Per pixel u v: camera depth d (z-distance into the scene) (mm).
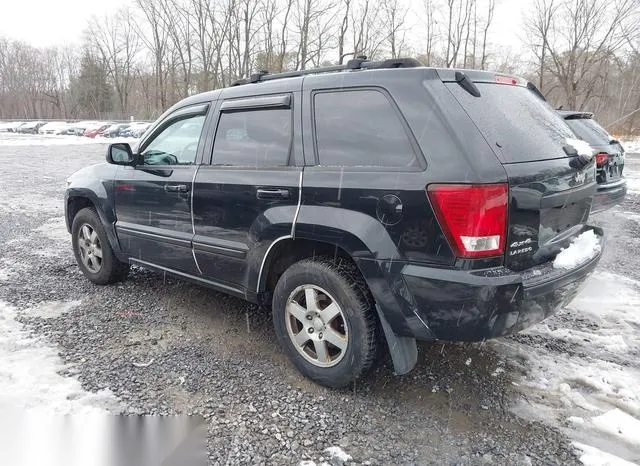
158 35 39531
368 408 2891
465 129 2484
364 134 2797
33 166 16812
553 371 3305
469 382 3174
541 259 2709
